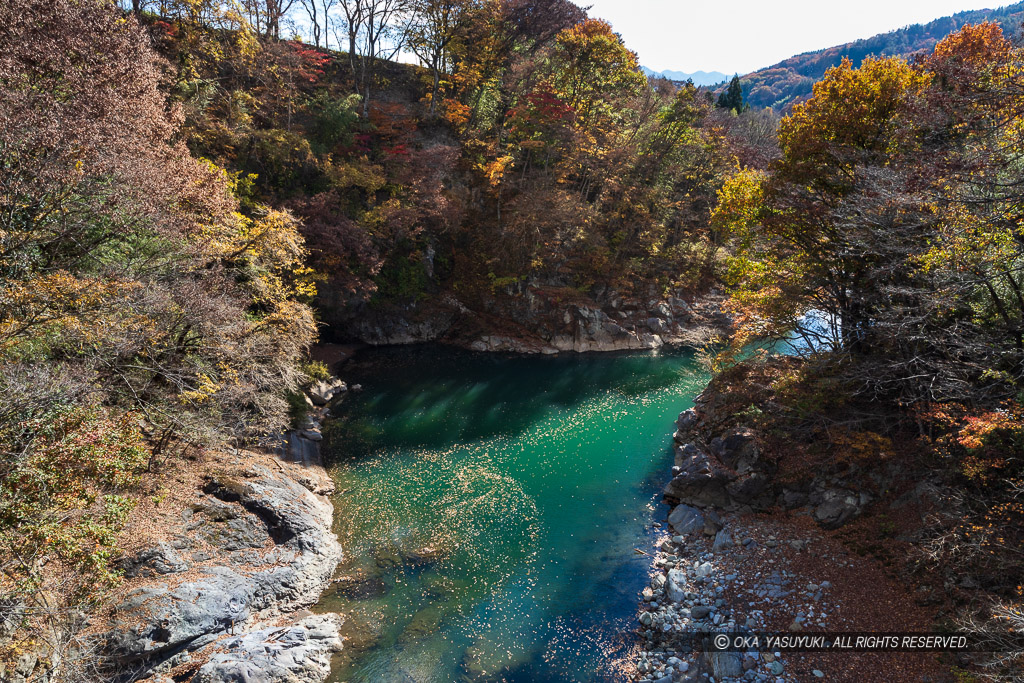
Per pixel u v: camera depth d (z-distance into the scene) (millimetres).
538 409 36938
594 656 15617
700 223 64250
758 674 14312
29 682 10344
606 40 62594
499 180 53906
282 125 50188
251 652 14273
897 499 19234
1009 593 14633
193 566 16234
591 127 63281
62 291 14352
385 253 49531
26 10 17125
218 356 20938
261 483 21078
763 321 28109
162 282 19281
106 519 12438
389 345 50781
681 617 17031
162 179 19328
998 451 16156
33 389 11836
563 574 19500
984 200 14883
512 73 62875
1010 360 16703
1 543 10617
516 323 53875
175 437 20250
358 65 64750
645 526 22828
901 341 20109
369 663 15062
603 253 56062
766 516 21547
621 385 42656
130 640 13195
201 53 43812
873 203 19531
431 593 18234
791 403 24250
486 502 24359
